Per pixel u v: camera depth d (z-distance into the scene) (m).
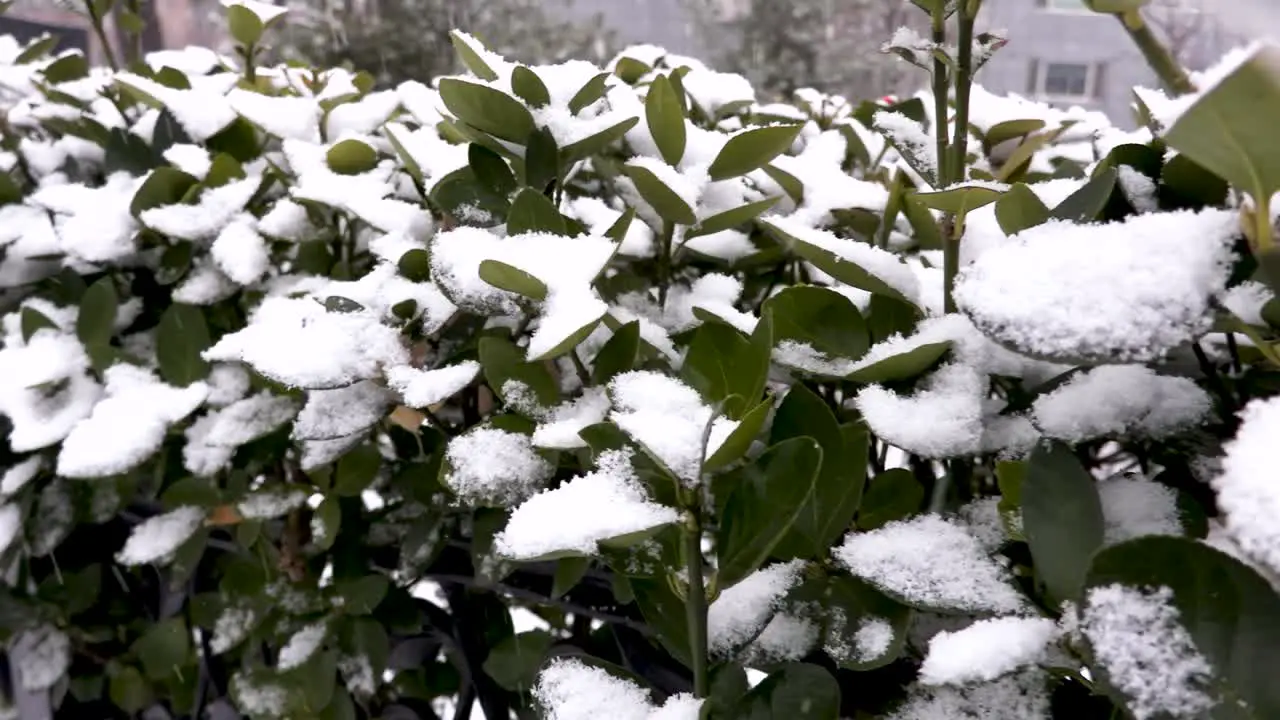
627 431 0.31
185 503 0.55
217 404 0.56
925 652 0.36
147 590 0.72
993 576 0.32
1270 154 0.22
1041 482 0.29
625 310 0.45
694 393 0.35
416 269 0.47
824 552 0.35
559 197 0.46
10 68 0.92
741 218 0.44
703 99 0.69
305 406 0.51
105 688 0.75
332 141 0.64
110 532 0.70
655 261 0.55
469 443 0.39
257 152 0.68
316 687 0.51
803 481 0.31
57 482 0.63
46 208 0.66
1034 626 0.28
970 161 0.52
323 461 0.46
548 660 0.38
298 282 0.57
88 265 0.65
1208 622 0.23
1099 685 0.26
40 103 0.82
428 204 0.54
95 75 0.91
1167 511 0.30
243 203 0.58
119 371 0.56
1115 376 0.32
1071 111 0.67
